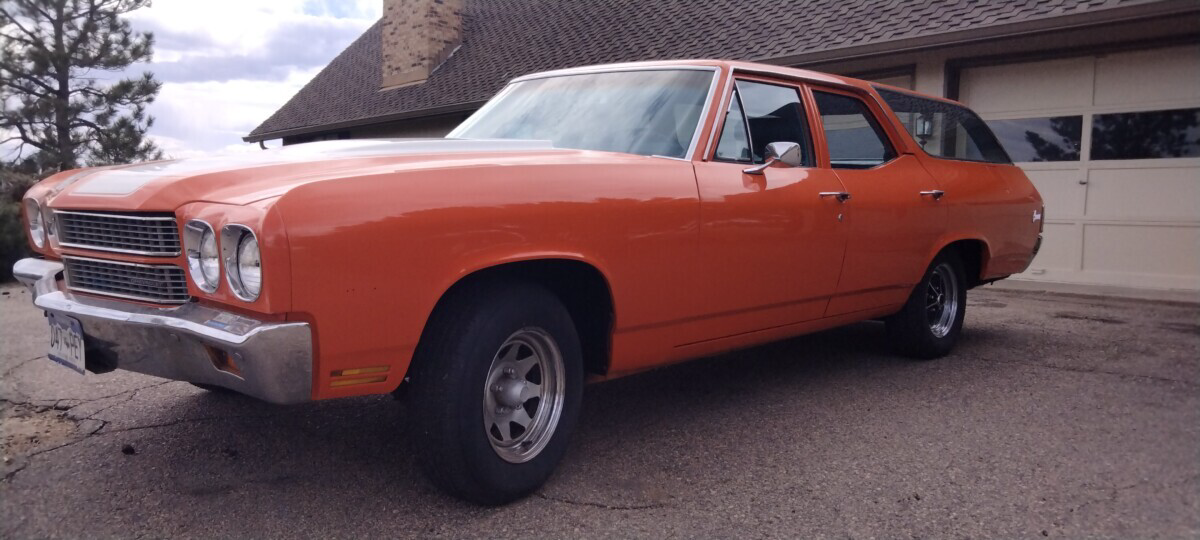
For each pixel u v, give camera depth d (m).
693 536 2.79
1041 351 5.60
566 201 3.03
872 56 9.20
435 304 2.72
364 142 3.37
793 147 3.73
